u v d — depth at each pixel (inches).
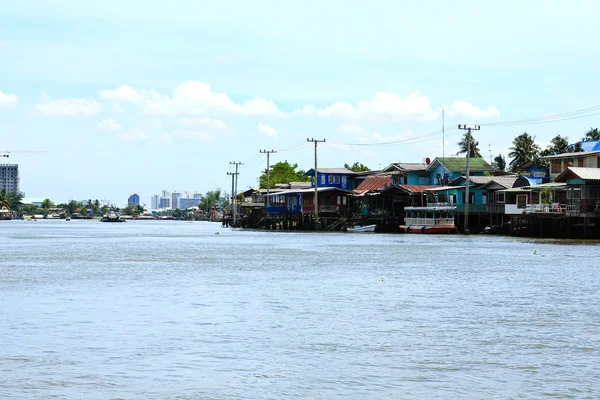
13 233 5438.0
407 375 837.2
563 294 1512.1
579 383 801.6
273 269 2113.7
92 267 2196.1
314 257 2603.3
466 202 4343.0
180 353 944.3
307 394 762.2
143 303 1390.3
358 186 5994.1
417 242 3595.0
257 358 917.8
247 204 7559.1
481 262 2319.1
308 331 1094.4
